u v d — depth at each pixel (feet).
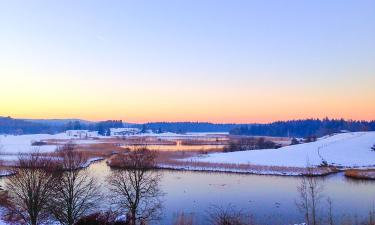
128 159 249.96
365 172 269.44
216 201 185.68
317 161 339.16
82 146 514.27
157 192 188.14
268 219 151.02
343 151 398.62
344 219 148.97
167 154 409.49
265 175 276.82
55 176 130.21
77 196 130.21
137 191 150.82
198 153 434.71
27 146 521.65
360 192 208.44
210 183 238.68
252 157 378.73
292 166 310.86
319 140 515.91
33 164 142.72
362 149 407.23
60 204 122.93
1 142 638.94
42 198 119.96
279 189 219.20
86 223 134.72
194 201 185.26
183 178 257.96
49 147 491.31
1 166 255.91
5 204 134.31
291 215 158.30
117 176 191.83
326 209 168.04
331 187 224.94
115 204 163.12
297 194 203.51
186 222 143.95
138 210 159.12
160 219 151.12
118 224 140.36
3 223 128.88
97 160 359.05
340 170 296.30
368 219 148.56
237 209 167.94
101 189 185.06
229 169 298.35
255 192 209.67
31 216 117.08
